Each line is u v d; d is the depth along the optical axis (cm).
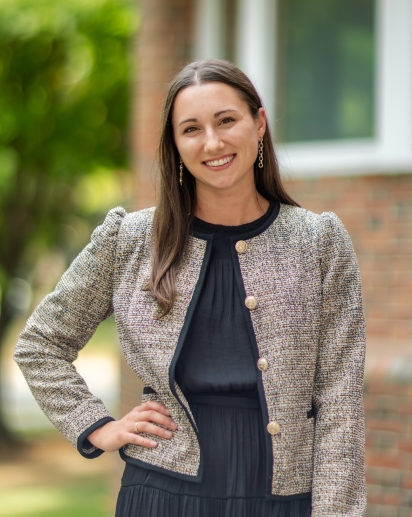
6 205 1100
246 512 250
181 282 261
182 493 252
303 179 605
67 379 271
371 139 582
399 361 493
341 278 260
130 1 920
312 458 254
